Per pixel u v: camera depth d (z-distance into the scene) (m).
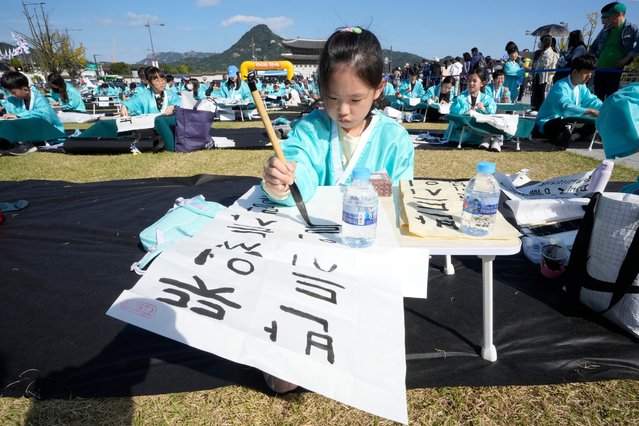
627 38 6.98
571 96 6.91
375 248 1.31
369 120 2.00
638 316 1.88
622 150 2.85
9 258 2.67
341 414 1.52
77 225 3.22
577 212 2.85
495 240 1.33
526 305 2.20
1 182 4.54
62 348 1.81
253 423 1.48
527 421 1.50
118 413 1.50
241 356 0.94
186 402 1.55
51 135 6.86
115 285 2.34
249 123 10.55
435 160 5.68
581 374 1.71
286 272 1.20
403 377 0.96
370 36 1.56
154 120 6.32
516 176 3.76
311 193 1.74
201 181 4.56
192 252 1.25
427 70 16.86
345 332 1.03
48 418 1.47
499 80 9.10
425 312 2.13
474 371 1.72
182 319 0.99
